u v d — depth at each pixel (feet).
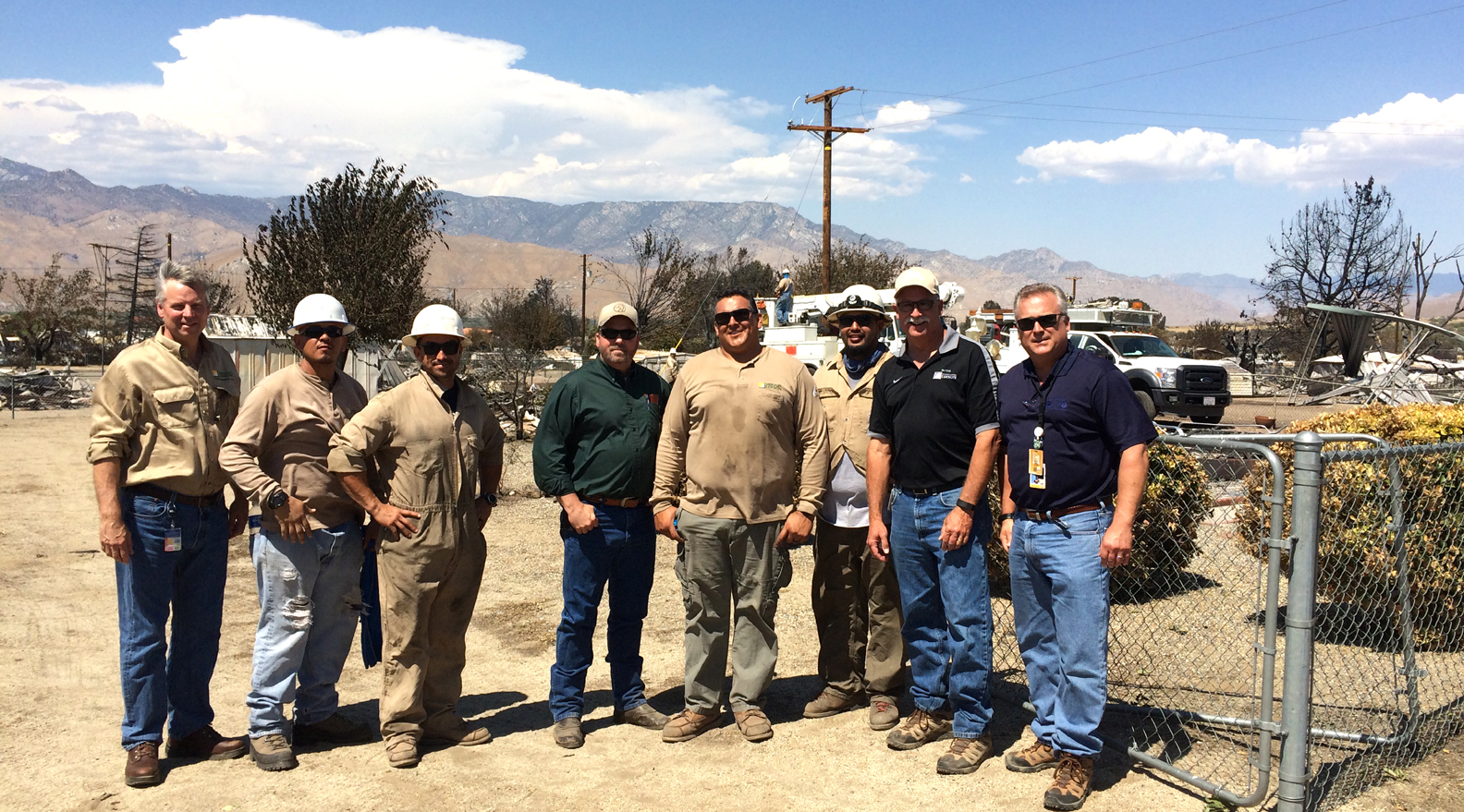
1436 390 67.51
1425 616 18.29
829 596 16.33
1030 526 13.37
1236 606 21.85
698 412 15.23
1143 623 20.77
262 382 14.14
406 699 14.34
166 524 13.51
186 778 13.70
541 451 15.38
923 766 14.24
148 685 13.46
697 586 15.35
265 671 14.12
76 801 12.83
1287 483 19.44
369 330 62.23
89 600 24.43
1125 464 12.53
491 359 63.57
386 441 14.23
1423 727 14.84
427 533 14.25
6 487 44.50
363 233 62.44
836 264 135.85
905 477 14.55
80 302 176.76
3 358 162.61
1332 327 126.21
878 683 16.06
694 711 15.61
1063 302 12.89
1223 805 12.54
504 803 12.94
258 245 62.69
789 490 15.67
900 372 14.58
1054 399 12.92
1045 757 14.02
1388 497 17.51
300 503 14.03
